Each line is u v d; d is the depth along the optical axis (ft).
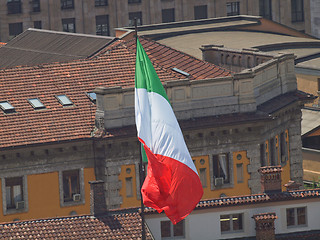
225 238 618.03
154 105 571.28
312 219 626.64
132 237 601.62
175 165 561.43
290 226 625.41
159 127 567.59
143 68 574.15
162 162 562.66
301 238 622.54
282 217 623.36
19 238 591.78
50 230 599.57
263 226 613.93
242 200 618.03
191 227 614.75
